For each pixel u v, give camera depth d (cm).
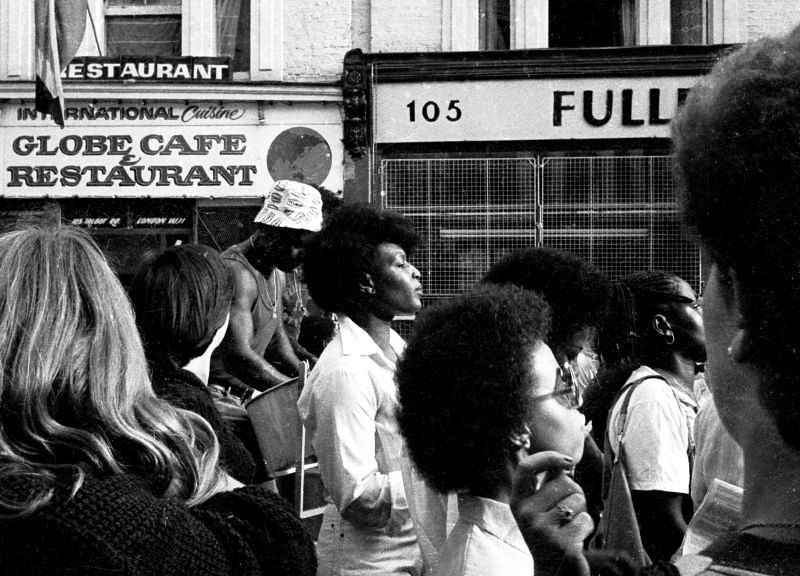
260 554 140
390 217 260
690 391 264
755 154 67
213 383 375
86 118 1012
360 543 232
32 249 131
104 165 1016
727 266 72
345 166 1016
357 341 243
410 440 149
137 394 134
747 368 72
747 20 1012
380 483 227
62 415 125
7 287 127
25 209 1026
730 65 73
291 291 510
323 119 1015
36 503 111
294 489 320
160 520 118
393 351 266
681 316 259
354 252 253
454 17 1017
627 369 259
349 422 229
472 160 1016
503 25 1034
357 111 1001
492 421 142
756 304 69
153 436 131
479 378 143
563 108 995
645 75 984
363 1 1027
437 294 1013
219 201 1023
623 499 179
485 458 143
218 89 1003
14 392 121
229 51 1037
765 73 69
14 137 1014
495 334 145
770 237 67
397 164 1018
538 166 1011
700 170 71
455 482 145
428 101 1002
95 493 116
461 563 142
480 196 1018
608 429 240
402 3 1019
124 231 1028
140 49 1041
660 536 227
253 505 143
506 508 144
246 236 1024
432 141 1007
